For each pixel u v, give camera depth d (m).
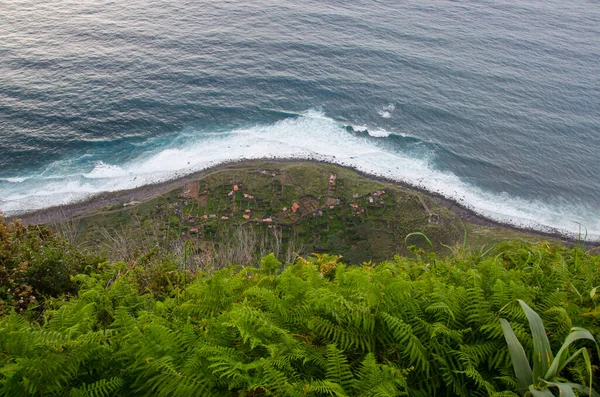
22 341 3.29
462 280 4.88
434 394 3.46
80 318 4.04
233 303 4.18
